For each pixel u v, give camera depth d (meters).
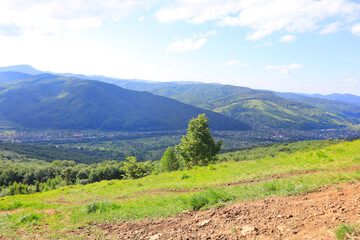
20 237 9.72
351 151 15.53
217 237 6.28
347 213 5.26
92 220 11.23
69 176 115.00
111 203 13.21
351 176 8.34
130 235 8.26
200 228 7.33
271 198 8.30
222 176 17.77
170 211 10.00
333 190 7.35
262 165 19.06
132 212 11.20
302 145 111.88
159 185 19.94
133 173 56.84
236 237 5.95
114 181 33.09
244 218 7.03
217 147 42.25
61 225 11.20
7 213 15.18
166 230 7.95
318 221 5.39
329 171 11.11
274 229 5.71
